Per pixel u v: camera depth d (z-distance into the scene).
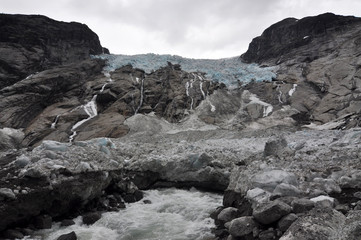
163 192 13.80
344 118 28.09
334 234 4.55
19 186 8.59
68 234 7.86
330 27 49.44
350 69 35.97
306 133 21.36
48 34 45.69
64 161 10.51
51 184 9.13
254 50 60.34
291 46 50.44
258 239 5.67
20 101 33.00
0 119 30.47
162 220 9.44
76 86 37.78
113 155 14.48
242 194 7.70
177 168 14.69
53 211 9.31
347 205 5.95
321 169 7.96
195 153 14.86
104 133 27.61
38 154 10.66
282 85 39.19
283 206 5.66
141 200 12.27
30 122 31.81
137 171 14.16
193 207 10.39
